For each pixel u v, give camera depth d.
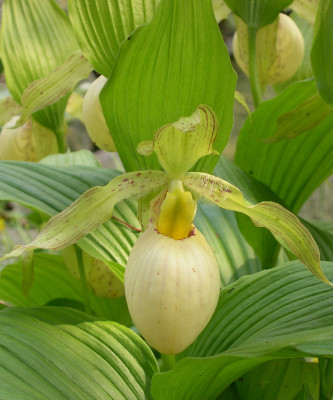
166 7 0.27
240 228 0.41
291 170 0.42
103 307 0.44
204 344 0.31
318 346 0.26
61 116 0.46
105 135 0.39
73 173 0.36
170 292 0.27
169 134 0.29
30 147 0.48
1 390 0.26
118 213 0.36
